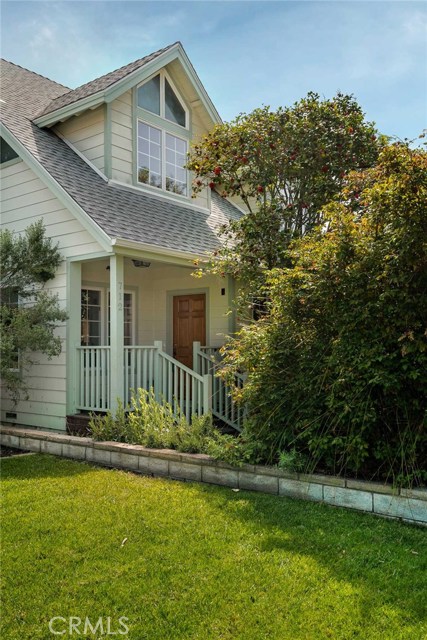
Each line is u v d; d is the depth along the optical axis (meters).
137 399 7.81
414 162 4.17
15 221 8.72
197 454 5.64
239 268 8.09
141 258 7.73
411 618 2.72
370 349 4.54
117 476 5.69
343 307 4.77
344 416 4.73
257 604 2.87
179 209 10.49
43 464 6.35
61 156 8.98
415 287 4.40
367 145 7.82
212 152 8.33
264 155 8.02
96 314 9.73
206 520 4.18
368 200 4.79
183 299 10.53
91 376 7.68
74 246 7.84
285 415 5.25
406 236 4.27
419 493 4.13
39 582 3.15
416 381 4.45
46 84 12.77
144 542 3.73
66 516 4.29
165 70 10.55
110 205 8.30
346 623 2.68
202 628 2.66
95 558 3.48
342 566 3.32
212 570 3.27
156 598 2.95
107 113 9.17
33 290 8.18
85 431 7.51
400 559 3.42
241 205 14.29
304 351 5.27
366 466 4.74
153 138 10.24
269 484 4.97
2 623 2.73
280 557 3.46
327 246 4.88
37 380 8.38
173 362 7.54
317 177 7.93
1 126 8.67
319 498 4.66
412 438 4.42
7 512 4.41
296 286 5.16
